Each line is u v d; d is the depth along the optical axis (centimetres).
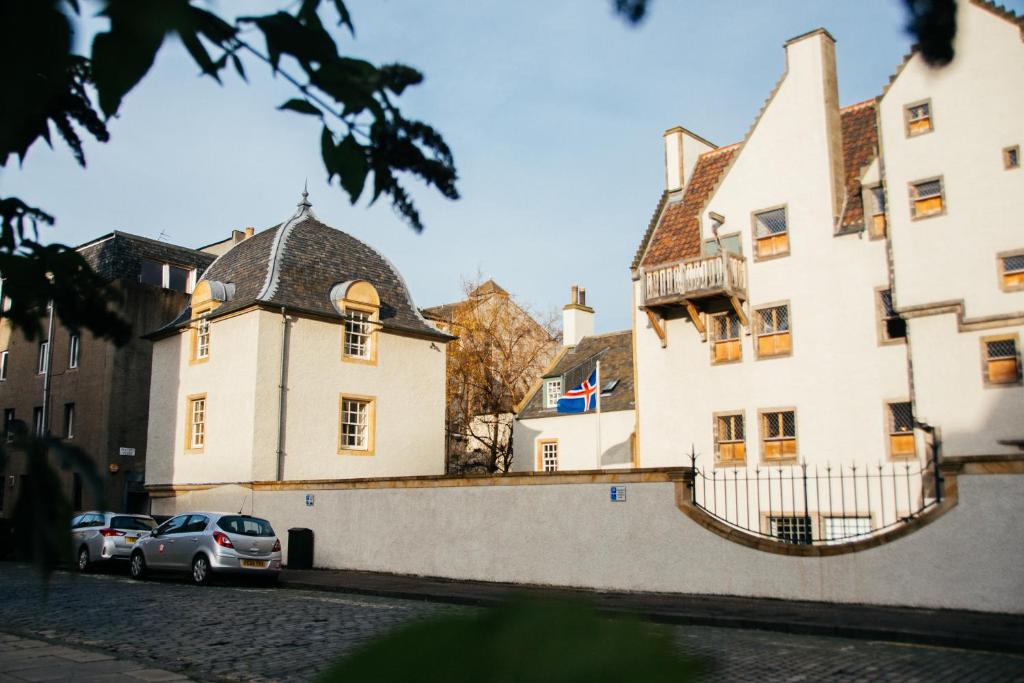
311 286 2869
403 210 131
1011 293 2019
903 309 2155
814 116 2477
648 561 1606
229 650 1098
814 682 875
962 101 2130
